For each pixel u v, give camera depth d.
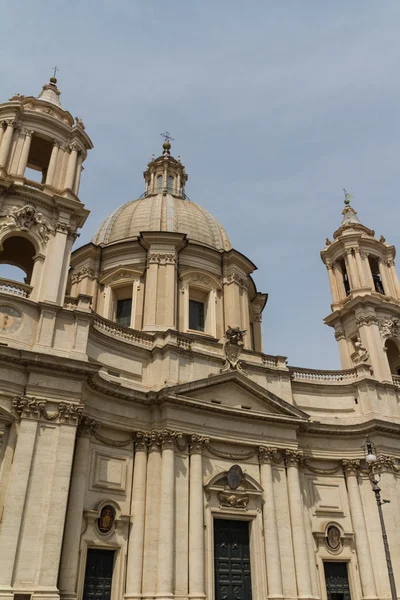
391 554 29.41
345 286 43.03
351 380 35.53
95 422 25.64
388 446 32.62
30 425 22.61
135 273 37.81
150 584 24.19
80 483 23.83
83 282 38.28
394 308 38.94
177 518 25.77
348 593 29.44
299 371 34.91
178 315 36.75
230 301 38.47
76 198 29.73
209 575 25.47
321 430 32.41
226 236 43.78
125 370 28.59
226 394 29.98
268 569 26.98
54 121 30.98
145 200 44.91
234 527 27.86
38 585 20.08
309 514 30.48
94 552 24.17
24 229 27.22
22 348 24.31
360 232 41.66
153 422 27.77
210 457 28.31
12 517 20.72
